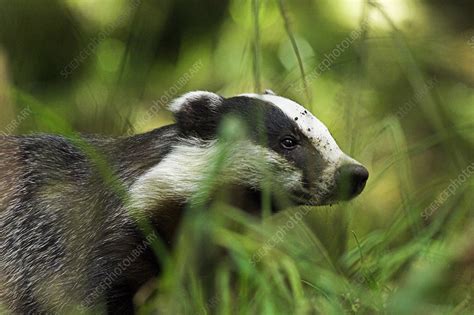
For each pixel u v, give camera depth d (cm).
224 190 1124
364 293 1019
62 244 1113
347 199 1112
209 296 1111
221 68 1891
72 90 1839
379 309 985
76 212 1119
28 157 1159
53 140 1175
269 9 1800
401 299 924
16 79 1728
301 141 1123
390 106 1822
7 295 1124
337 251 1277
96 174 1130
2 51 1466
